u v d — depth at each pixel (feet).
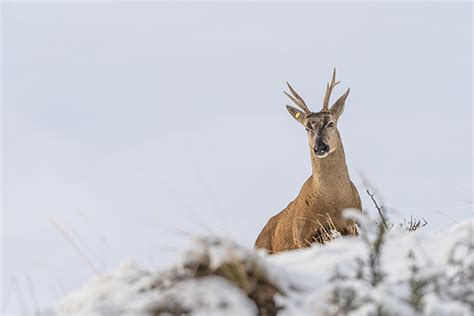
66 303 59.93
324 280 59.72
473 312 52.47
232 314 52.90
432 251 64.08
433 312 51.62
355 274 59.98
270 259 66.13
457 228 69.05
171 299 54.75
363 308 52.85
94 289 59.62
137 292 57.93
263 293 57.21
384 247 66.08
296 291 58.59
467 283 56.49
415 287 54.75
